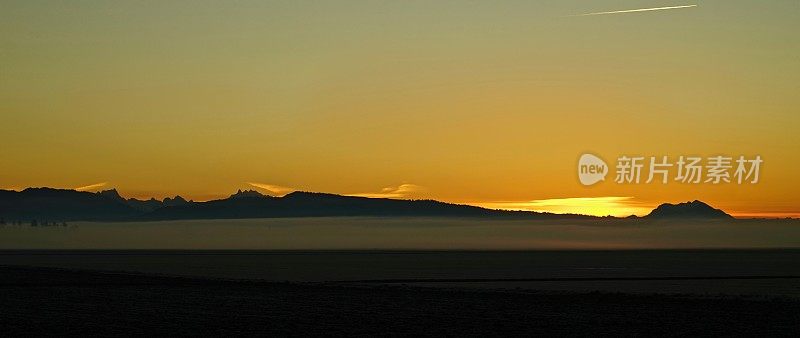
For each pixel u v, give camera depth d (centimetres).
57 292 6994
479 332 4369
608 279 11094
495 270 14750
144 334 4262
